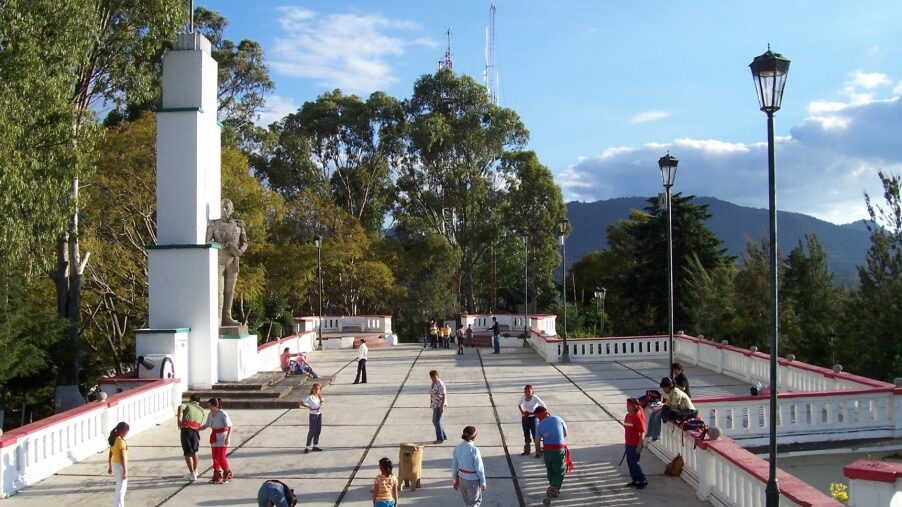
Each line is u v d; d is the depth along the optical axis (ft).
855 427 49.06
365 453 49.44
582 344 102.53
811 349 109.09
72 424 46.93
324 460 47.65
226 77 166.30
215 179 77.41
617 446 49.98
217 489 41.04
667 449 44.96
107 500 39.01
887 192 102.58
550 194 197.06
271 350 93.86
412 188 204.95
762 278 133.90
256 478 43.34
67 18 66.90
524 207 199.41
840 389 54.49
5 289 87.40
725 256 179.01
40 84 64.34
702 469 37.93
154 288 71.00
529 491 39.96
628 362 99.40
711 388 74.33
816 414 48.85
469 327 130.31
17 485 40.57
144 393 56.80
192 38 73.82
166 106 73.56
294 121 202.80
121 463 36.42
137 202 114.73
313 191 188.24
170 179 72.18
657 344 103.55
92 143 72.74
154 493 40.24
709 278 150.51
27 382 98.73
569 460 39.01
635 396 71.31
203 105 73.87
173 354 67.00
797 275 134.62
